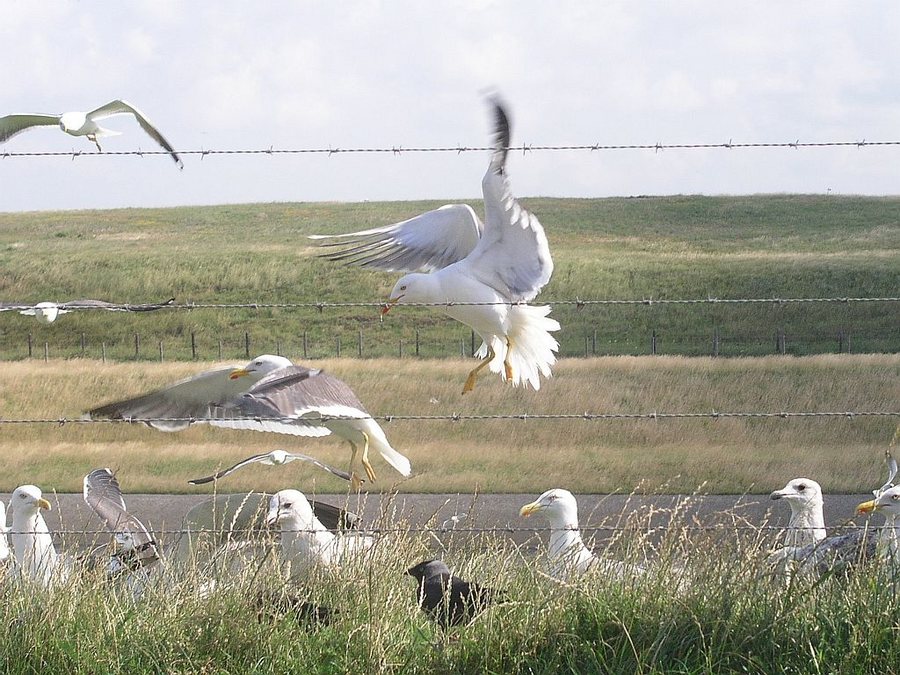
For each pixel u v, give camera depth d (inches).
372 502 627.5
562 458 772.0
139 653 220.7
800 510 321.1
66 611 230.4
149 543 286.8
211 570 255.4
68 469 776.3
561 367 1115.9
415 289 368.5
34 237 2974.9
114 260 2482.8
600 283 2272.4
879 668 204.4
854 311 1697.8
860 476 706.8
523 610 221.8
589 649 209.8
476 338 1642.5
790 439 816.3
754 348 1562.5
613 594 225.3
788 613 214.8
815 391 1090.7
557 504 293.6
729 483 698.2
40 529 305.9
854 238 2878.9
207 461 795.4
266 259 2445.9
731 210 3363.7
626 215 3344.0
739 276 2305.6
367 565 246.2
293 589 243.8
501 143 343.0
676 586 224.2
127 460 803.4
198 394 317.7
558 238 2938.0
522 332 383.2
